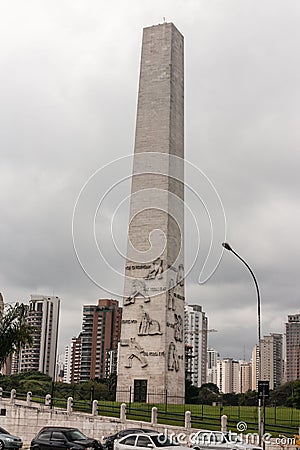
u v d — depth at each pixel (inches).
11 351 2864.2
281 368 7603.4
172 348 2591.0
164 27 2869.1
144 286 2632.9
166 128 2736.2
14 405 2240.4
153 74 2829.7
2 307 3061.0
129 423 2046.0
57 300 6801.2
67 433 1624.0
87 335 5974.4
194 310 7145.7
